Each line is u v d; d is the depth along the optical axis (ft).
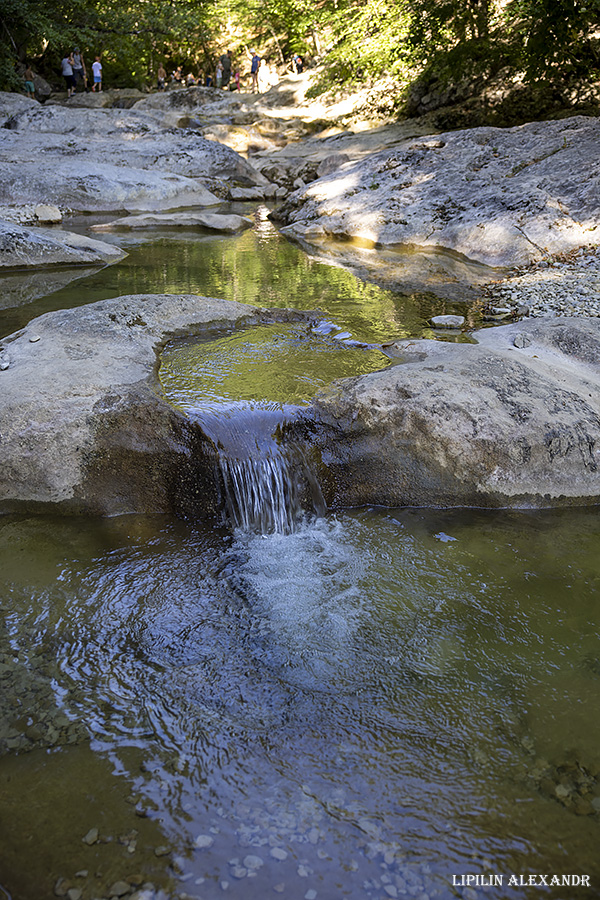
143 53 102.94
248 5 97.45
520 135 40.29
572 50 49.98
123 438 13.42
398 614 10.87
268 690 9.37
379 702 9.19
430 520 13.62
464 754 8.39
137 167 55.26
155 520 13.43
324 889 6.82
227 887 6.82
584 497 14.17
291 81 89.97
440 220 35.04
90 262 30.14
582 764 8.23
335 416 14.12
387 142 60.59
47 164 46.37
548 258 29.43
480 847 7.25
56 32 78.18
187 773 8.07
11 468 13.25
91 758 8.22
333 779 8.04
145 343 17.35
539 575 11.84
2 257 28.50
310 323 20.93
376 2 68.39
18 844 7.17
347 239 37.24
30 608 10.77
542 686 9.45
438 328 20.48
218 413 13.91
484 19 58.08
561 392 15.12
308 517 13.74
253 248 34.65
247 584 11.60
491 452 13.92
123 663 9.76
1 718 8.73
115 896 6.69
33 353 15.87
